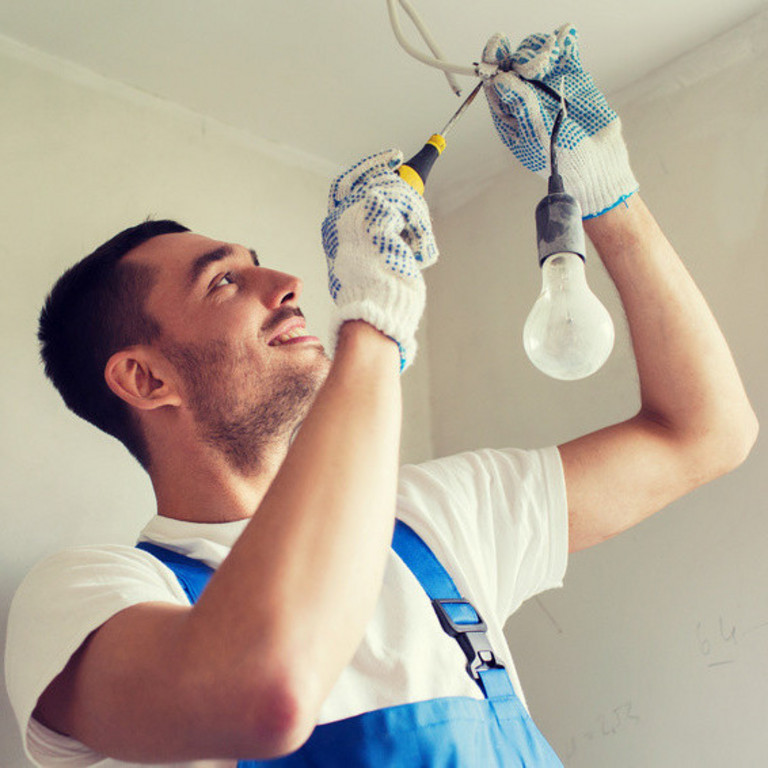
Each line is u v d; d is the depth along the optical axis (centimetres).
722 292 150
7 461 133
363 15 151
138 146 164
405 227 78
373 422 65
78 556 85
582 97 97
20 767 121
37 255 145
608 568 155
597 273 171
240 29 154
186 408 108
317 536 58
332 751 76
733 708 134
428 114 179
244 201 176
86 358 119
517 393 180
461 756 78
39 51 156
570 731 152
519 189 192
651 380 113
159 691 59
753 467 140
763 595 134
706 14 157
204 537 99
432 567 96
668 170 163
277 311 110
